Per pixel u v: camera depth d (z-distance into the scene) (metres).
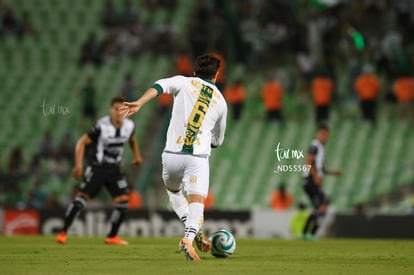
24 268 24.91
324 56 91.44
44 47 103.69
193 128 27.52
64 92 96.94
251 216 64.31
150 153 86.50
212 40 93.88
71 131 83.69
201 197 27.45
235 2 98.38
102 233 63.53
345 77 92.44
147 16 104.75
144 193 77.88
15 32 104.38
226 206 82.31
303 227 59.84
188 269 24.61
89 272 23.67
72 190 78.06
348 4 94.38
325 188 80.88
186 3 105.25
